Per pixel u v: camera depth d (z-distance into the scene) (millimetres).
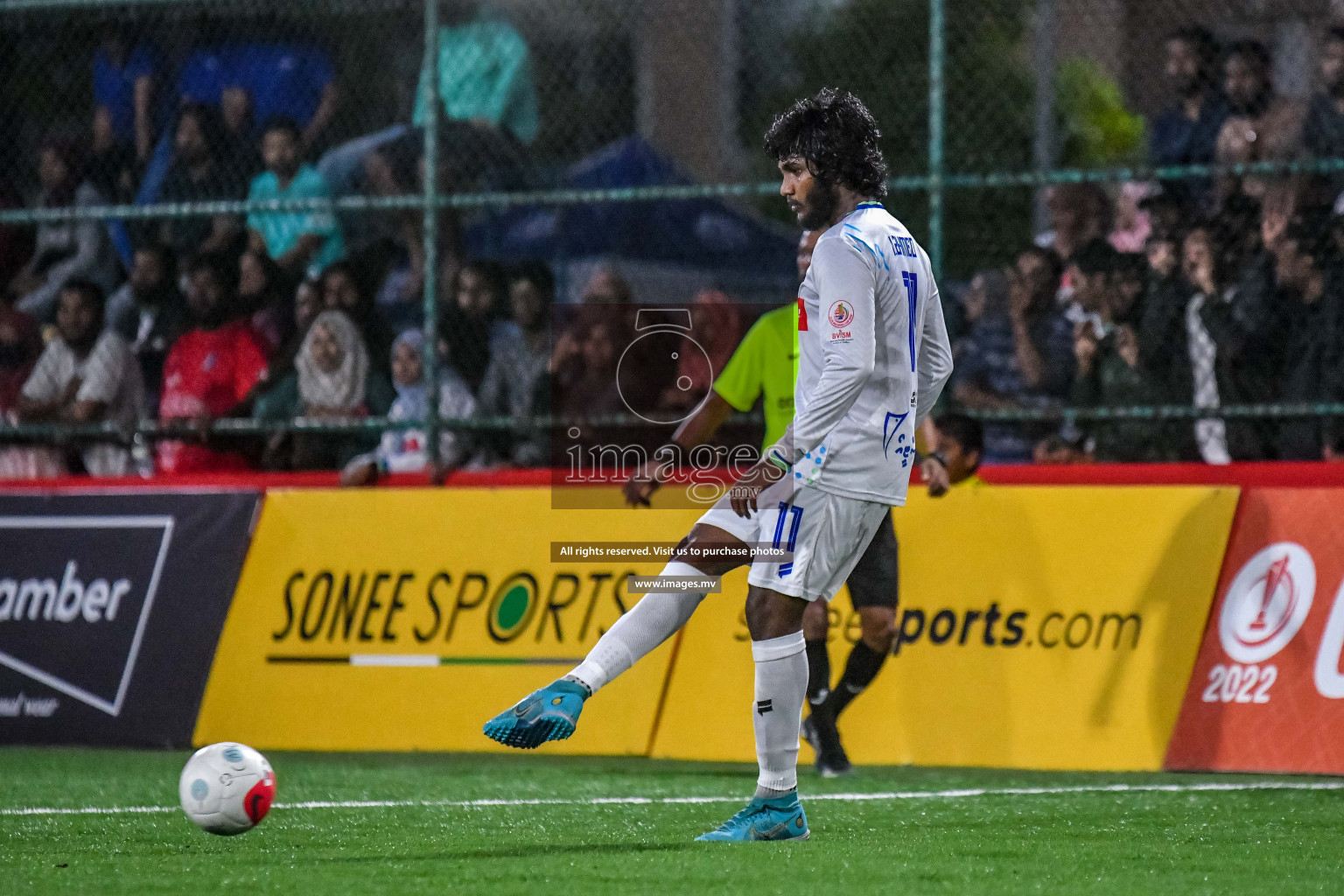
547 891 13102
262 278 32438
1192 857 15156
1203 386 27672
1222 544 22859
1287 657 22172
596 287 30250
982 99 38969
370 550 26469
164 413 32500
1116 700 22766
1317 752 21672
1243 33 33562
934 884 13469
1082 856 15156
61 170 34219
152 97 33906
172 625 27141
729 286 35656
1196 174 25672
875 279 14797
